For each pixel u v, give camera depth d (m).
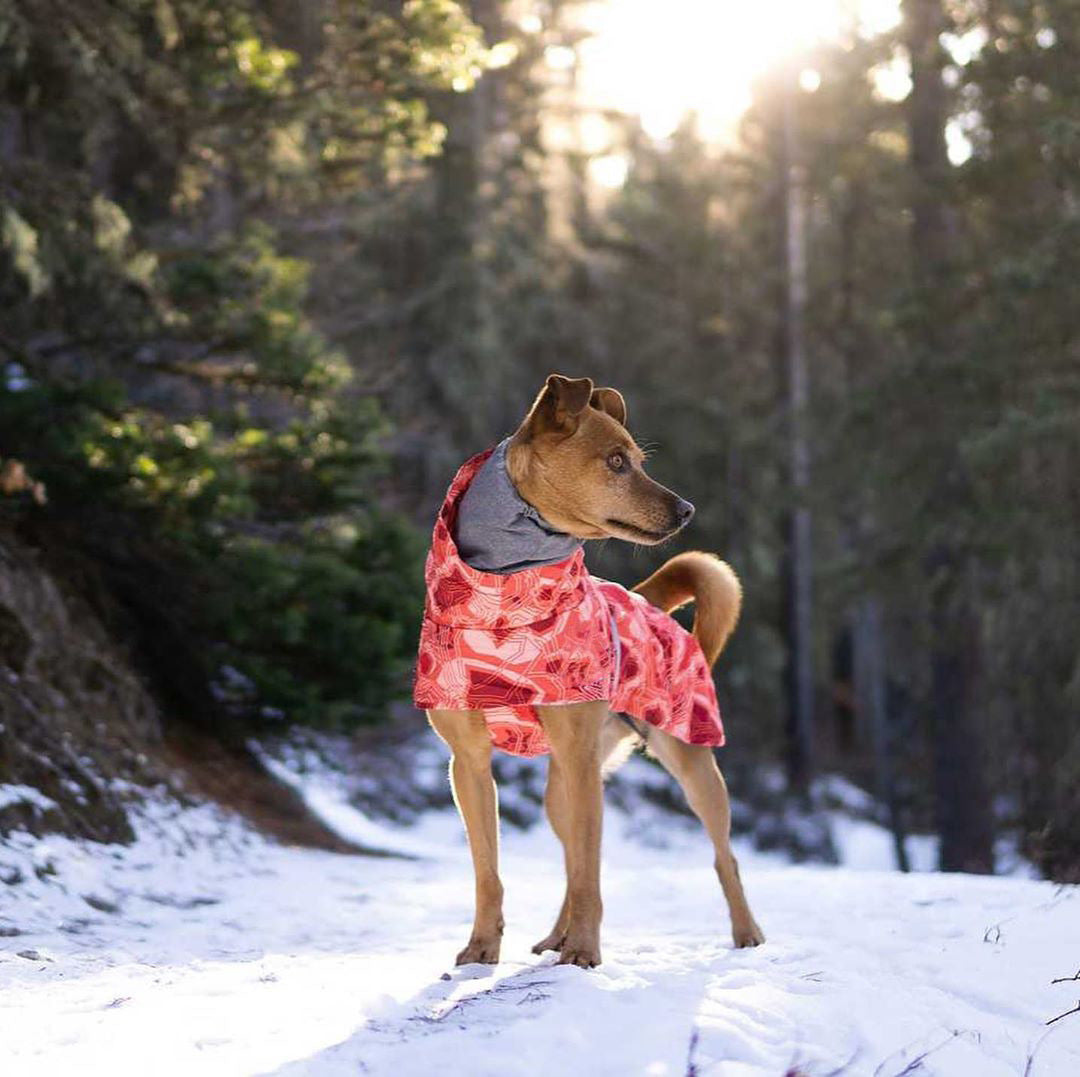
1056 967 5.18
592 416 4.79
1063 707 17.75
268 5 12.27
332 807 15.25
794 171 32.03
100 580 11.38
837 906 6.86
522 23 30.44
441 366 27.27
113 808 8.48
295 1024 4.15
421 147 12.66
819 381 35.06
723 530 33.84
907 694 30.78
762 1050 3.96
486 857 5.09
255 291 12.48
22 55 9.59
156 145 11.75
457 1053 3.74
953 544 19.44
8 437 10.86
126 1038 3.98
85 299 11.66
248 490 12.53
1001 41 18.95
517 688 4.79
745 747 30.33
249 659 12.23
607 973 4.68
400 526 13.43
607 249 36.59
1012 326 18.47
